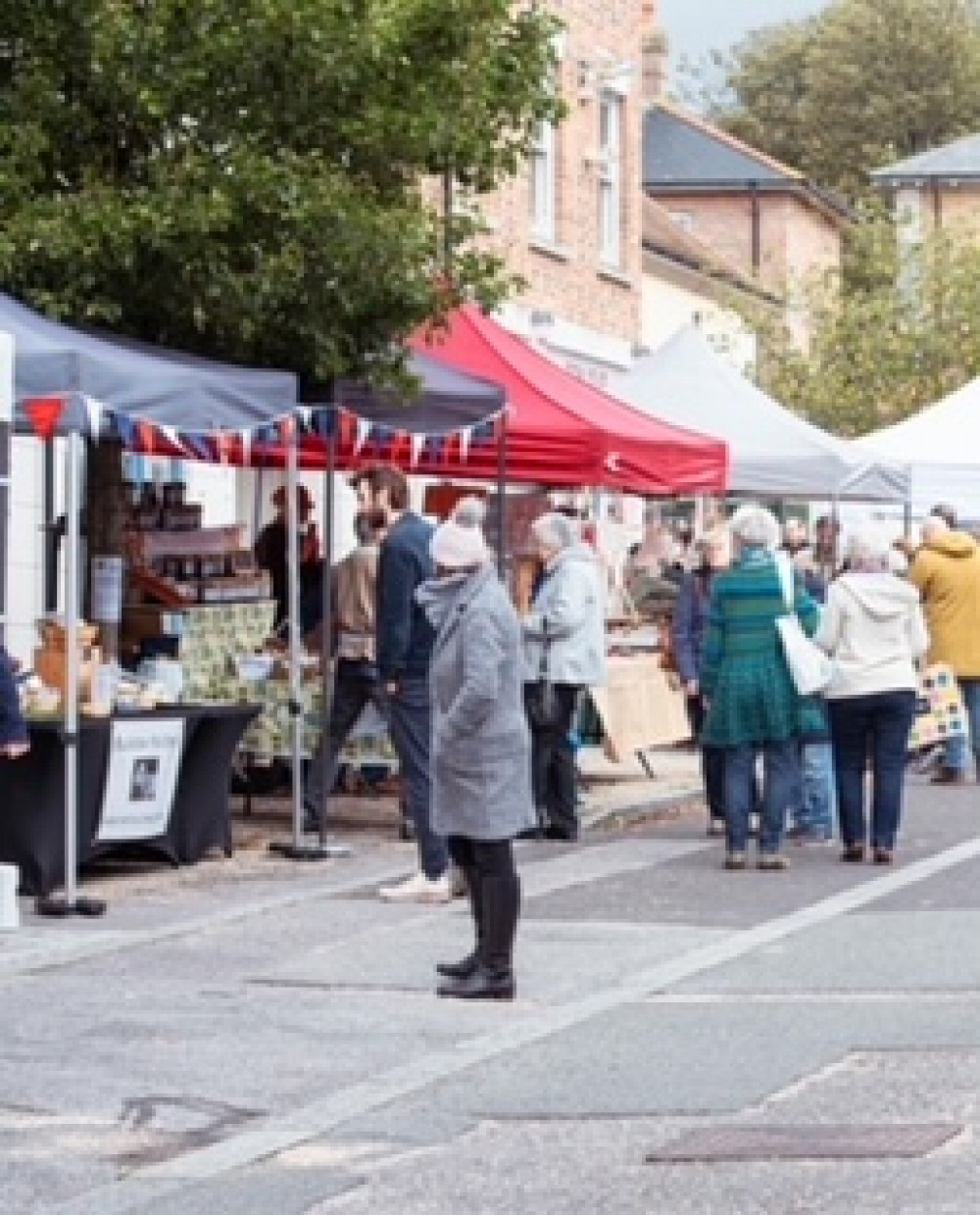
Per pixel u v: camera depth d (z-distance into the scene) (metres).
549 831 20.83
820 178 92.56
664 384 27.97
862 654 19.16
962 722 26.80
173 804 18.12
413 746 16.81
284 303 19.25
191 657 20.30
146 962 14.38
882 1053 11.84
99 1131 10.44
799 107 93.81
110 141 19.58
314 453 23.19
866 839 19.89
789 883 18.11
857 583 19.22
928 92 92.56
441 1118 10.58
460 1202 9.22
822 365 57.22
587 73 38.66
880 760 19.33
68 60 19.28
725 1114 10.59
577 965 14.40
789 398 56.72
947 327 57.38
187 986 13.65
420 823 16.80
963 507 31.83
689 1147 9.99
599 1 39.03
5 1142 10.25
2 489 15.11
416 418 20.09
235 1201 9.30
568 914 16.44
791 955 14.73
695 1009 13.02
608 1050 11.95
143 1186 9.55
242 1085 11.24
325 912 16.31
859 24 93.31
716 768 21.09
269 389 17.28
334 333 19.45
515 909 13.34
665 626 25.48
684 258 55.75
